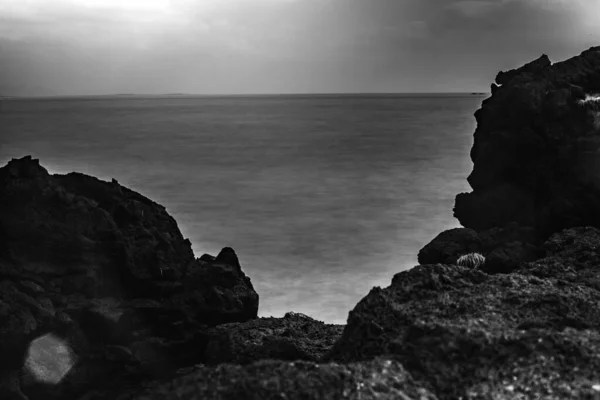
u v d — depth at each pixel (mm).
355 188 45375
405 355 5234
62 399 9500
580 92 15875
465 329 5305
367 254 24375
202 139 105750
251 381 4629
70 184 11898
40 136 110750
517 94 16141
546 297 6352
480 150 16891
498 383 4801
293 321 10891
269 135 114562
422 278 6781
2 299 9312
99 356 9875
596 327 5922
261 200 40625
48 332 9547
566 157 14836
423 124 143375
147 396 4750
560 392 4637
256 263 23156
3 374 9102
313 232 29062
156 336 10750
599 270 8523
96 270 10516
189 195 43719
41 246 10414
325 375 4684
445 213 33750
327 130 127312
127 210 11812
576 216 14273
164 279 11305
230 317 11688
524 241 14320
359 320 6242
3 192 10492
